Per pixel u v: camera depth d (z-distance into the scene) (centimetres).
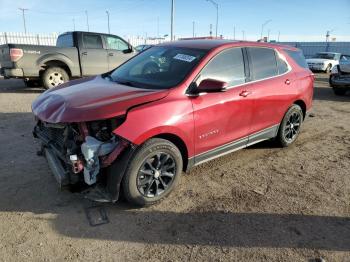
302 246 323
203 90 393
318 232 346
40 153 445
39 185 422
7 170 462
